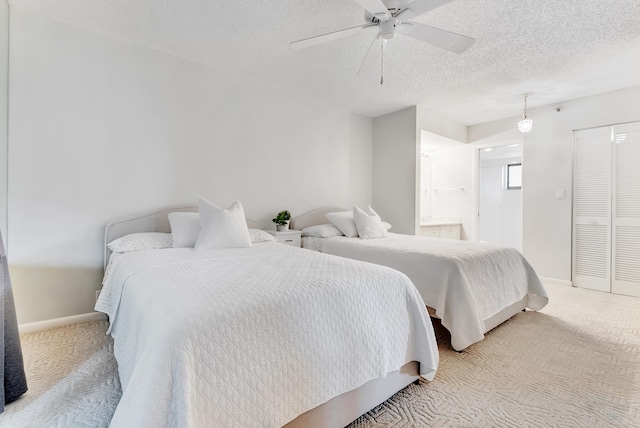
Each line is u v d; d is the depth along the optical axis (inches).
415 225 162.9
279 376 43.6
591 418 56.2
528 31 92.1
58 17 91.7
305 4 82.6
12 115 87.0
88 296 99.5
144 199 109.1
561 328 99.0
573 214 151.2
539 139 162.2
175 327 38.3
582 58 109.0
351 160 173.5
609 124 140.0
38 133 90.7
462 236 201.8
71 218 96.4
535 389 65.3
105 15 90.0
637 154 132.9
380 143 179.8
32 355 76.3
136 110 106.8
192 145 119.0
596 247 143.9
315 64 117.8
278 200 144.2
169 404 35.0
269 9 85.1
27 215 89.9
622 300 128.2
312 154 156.1
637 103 132.8
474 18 86.0
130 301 56.4
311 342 47.4
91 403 58.2
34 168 90.4
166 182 113.5
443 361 77.7
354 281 56.7
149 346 38.7
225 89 126.4
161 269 65.1
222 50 108.8
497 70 119.2
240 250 90.8
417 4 65.9
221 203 126.7
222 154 126.5
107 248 99.1
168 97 113.0
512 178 250.1
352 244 120.9
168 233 105.6
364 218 137.0
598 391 64.5
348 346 51.3
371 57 93.0
